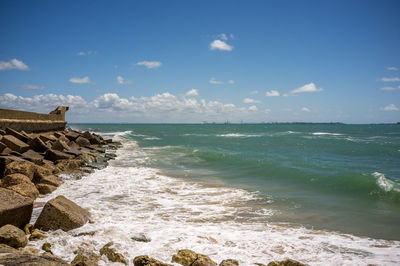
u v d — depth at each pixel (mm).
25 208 6230
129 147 30984
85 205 9070
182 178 14094
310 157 21891
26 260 3646
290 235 6961
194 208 9172
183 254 5164
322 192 11336
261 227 7504
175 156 22703
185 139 45125
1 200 6023
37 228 6246
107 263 4926
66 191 10820
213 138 47656
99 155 21594
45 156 15984
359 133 69812
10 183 9133
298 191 11508
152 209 8977
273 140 41406
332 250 6125
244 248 6055
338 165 18000
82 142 25531
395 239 6832
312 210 9078
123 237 6051
